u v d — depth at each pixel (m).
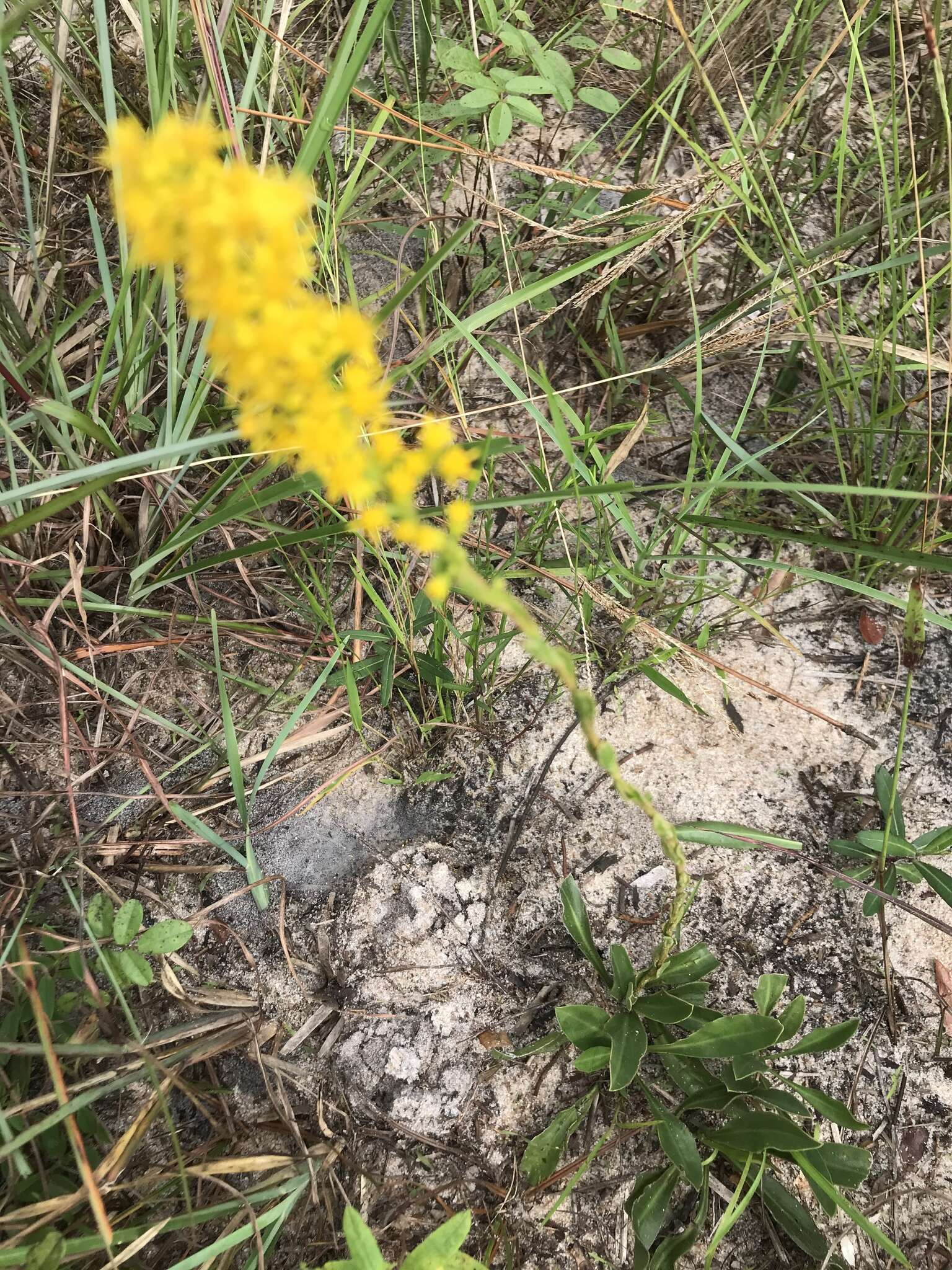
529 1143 0.40
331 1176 0.39
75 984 0.42
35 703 0.47
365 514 0.22
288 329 0.19
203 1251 0.33
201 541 0.51
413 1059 0.42
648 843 0.47
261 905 0.45
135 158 0.18
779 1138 0.36
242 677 0.50
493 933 0.45
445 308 0.46
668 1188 0.38
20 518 0.34
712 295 0.60
